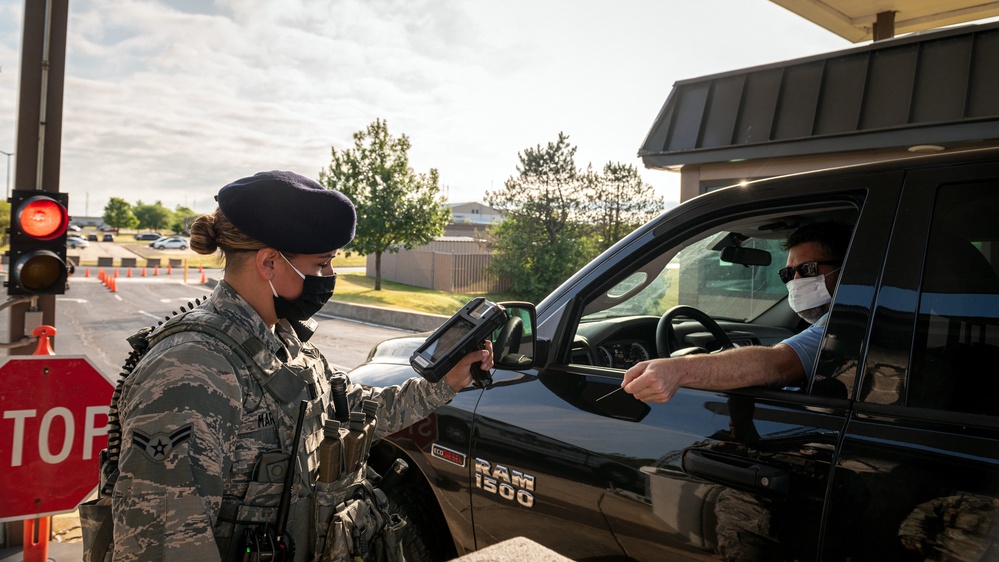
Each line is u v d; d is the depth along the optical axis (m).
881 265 1.46
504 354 1.92
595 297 2.03
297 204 1.22
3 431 3.06
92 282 27.30
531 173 22.59
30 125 3.39
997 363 1.28
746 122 4.82
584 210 22.81
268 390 1.22
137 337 1.26
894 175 1.52
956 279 1.37
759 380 1.55
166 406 1.09
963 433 1.26
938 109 3.91
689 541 1.57
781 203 1.72
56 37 3.42
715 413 1.59
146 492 1.06
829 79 4.45
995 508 1.17
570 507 1.83
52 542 3.55
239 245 1.25
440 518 2.34
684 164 5.16
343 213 1.26
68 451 3.18
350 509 1.28
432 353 1.48
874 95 4.24
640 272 2.54
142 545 1.05
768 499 1.44
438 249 31.08
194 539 1.07
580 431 1.83
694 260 3.02
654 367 1.53
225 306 1.25
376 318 17.12
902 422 1.33
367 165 24.45
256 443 1.21
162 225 134.25
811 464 1.40
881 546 1.29
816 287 1.93
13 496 3.09
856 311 1.46
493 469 2.04
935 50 4.00
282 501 1.21
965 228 1.39
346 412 1.38
